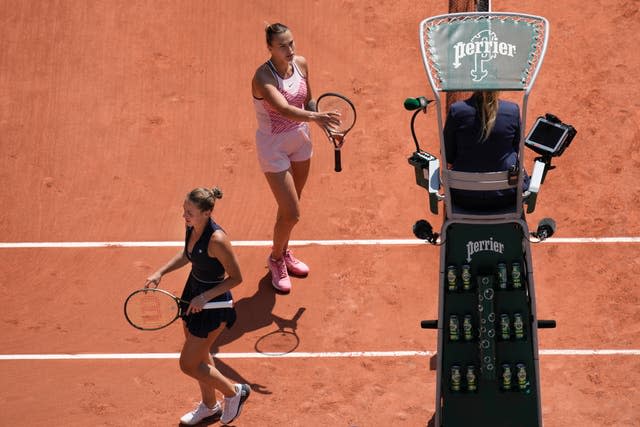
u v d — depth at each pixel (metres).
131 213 34.66
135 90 38.81
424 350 29.41
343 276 31.92
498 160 23.03
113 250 33.41
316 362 29.25
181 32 40.56
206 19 40.91
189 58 39.75
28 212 34.94
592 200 33.59
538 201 33.62
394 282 31.59
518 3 40.34
